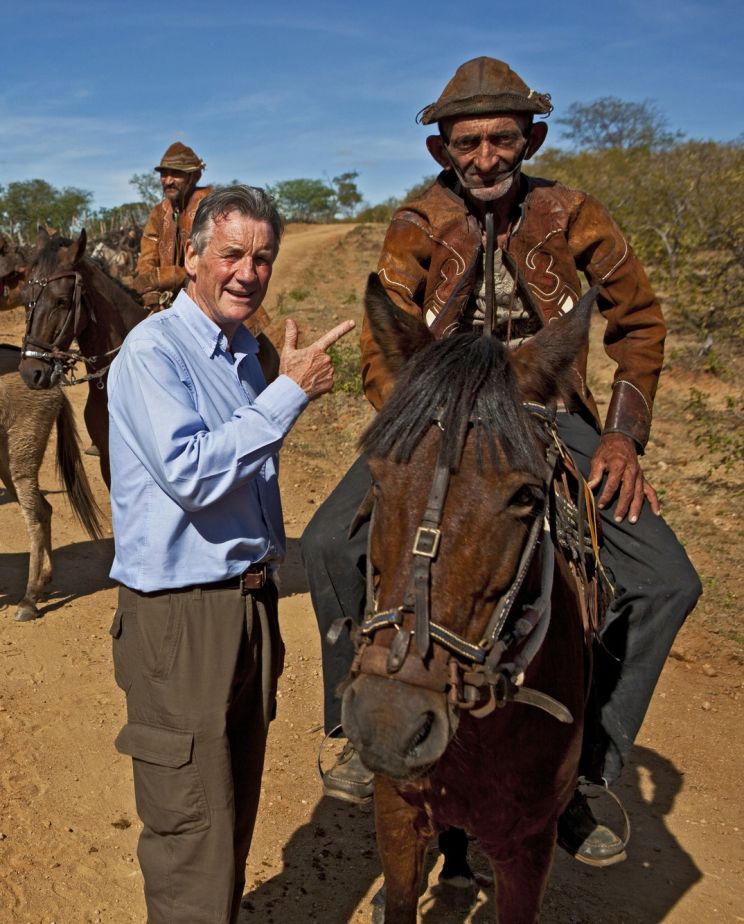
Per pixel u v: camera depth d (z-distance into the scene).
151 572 2.53
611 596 2.99
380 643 1.97
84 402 11.84
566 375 2.42
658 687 5.64
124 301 6.72
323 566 3.12
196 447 2.41
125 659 2.63
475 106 3.07
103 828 4.06
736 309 12.88
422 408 2.08
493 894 3.75
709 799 4.58
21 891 3.57
